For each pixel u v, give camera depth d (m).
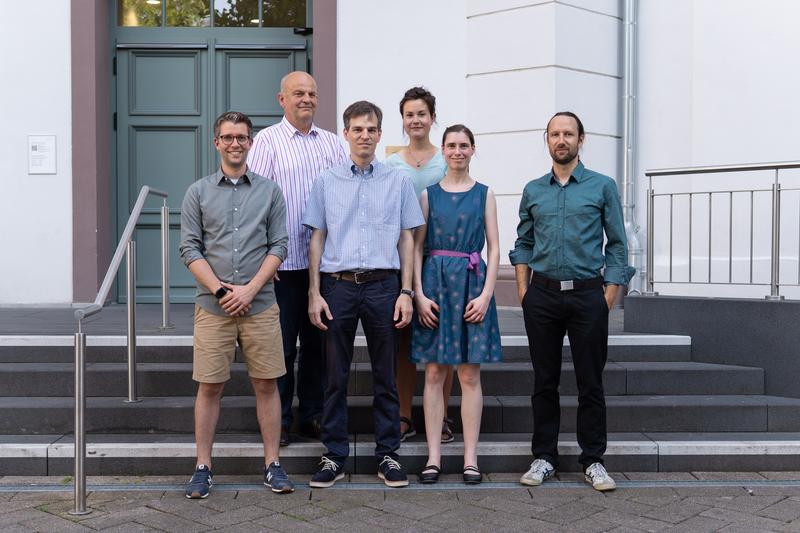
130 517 3.75
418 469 4.44
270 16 7.61
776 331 5.04
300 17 7.63
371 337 4.18
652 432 4.77
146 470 4.36
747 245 6.84
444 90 7.47
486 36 7.37
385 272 4.15
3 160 7.22
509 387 5.00
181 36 7.57
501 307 7.32
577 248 4.15
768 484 4.27
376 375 4.21
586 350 4.19
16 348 5.10
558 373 4.32
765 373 5.09
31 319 6.25
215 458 4.37
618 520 3.74
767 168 5.17
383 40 7.41
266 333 4.07
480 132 7.43
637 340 5.36
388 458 4.23
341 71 7.38
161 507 3.88
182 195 7.63
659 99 7.40
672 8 7.32
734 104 6.91
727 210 6.95
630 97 7.48
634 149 7.50
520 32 7.22
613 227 4.22
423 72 7.44
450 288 4.20
